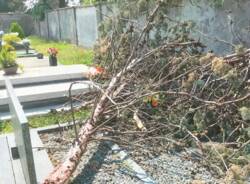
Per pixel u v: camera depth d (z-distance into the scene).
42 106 6.99
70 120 5.74
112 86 4.93
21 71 8.77
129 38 6.13
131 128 4.94
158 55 5.51
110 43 6.17
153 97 4.89
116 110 4.72
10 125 6.10
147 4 6.19
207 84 4.78
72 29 18.19
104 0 10.03
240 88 4.54
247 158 3.70
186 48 5.57
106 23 6.80
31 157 3.18
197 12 6.75
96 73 5.98
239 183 3.30
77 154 3.96
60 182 3.63
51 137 5.20
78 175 4.02
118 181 3.83
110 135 4.84
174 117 4.80
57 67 9.30
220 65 4.27
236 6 5.77
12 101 3.95
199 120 4.56
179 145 4.36
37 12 28.11
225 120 4.66
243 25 5.66
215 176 3.87
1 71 8.66
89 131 4.33
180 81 5.25
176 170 4.06
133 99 4.57
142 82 5.23
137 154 4.50
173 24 6.78
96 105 4.66
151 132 4.64
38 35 28.92
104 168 4.14
